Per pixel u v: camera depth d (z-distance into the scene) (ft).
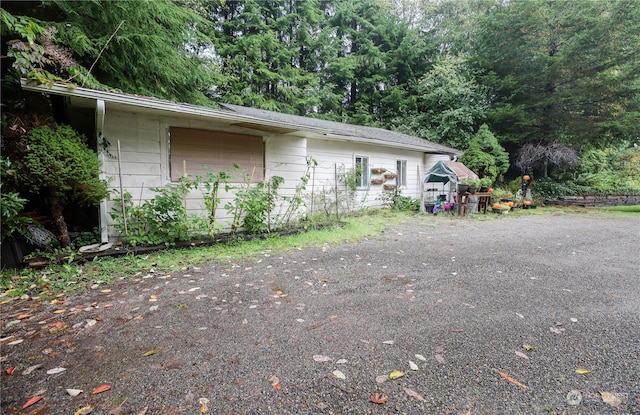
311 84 58.75
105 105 15.24
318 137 28.30
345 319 8.18
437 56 61.00
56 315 8.39
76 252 13.70
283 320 8.12
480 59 50.16
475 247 16.90
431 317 8.30
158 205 15.79
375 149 35.06
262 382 5.61
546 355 6.52
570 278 11.69
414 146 36.19
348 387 5.49
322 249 16.34
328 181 30.71
